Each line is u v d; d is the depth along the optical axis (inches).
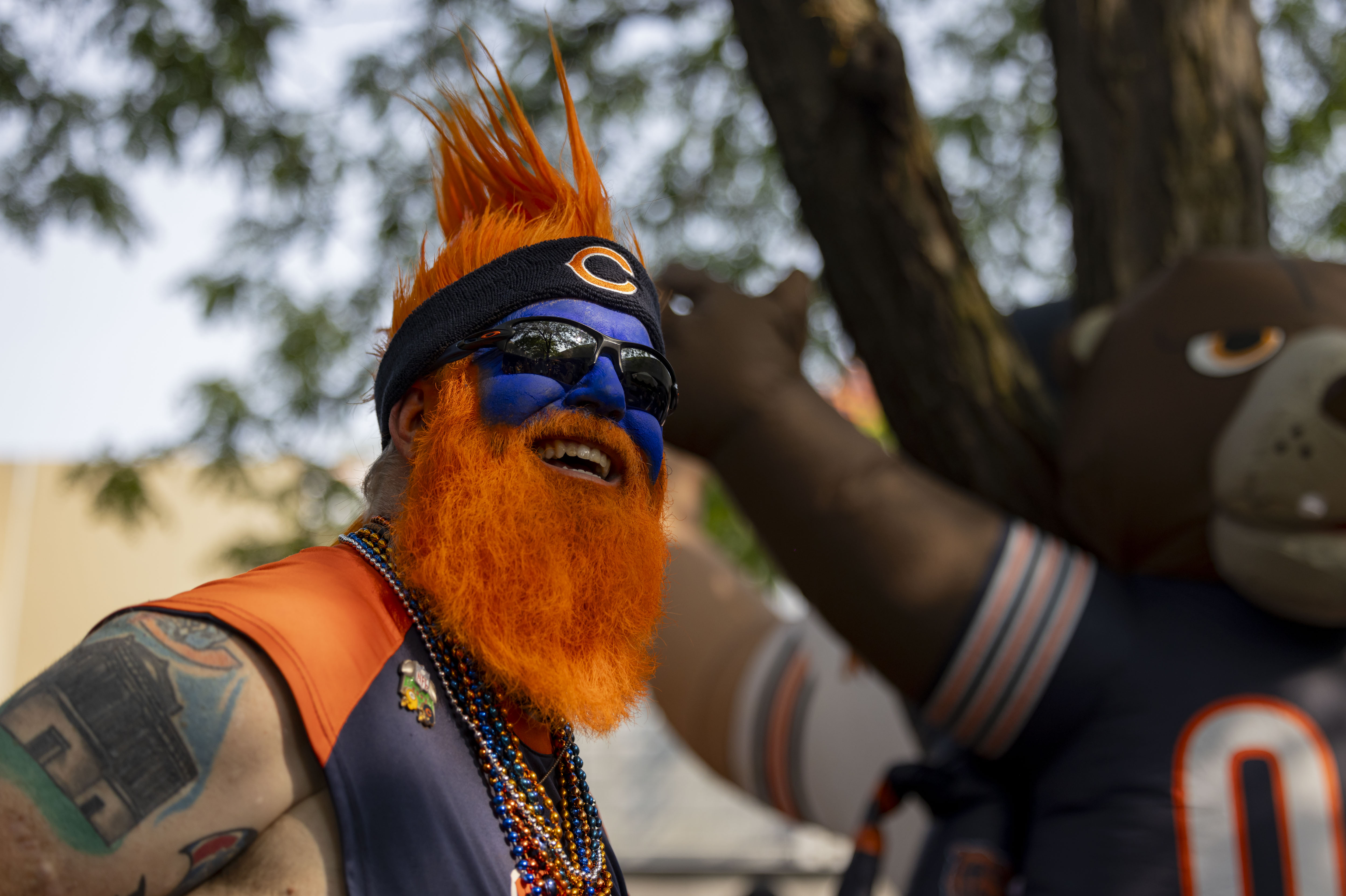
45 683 41.9
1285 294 117.9
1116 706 110.3
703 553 195.0
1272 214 157.5
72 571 605.9
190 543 590.2
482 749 50.0
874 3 136.5
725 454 122.7
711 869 407.8
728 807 419.8
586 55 232.5
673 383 59.5
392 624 50.3
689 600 187.3
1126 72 147.1
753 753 170.2
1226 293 120.0
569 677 52.6
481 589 51.5
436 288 59.9
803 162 134.3
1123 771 107.2
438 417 55.2
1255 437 108.9
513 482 53.4
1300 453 105.7
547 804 51.8
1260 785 103.7
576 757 56.8
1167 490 115.9
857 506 117.3
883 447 130.2
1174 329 121.0
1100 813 106.9
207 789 42.0
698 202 260.8
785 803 169.8
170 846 41.2
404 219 235.0
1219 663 110.0
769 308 130.3
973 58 272.1
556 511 53.8
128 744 41.1
